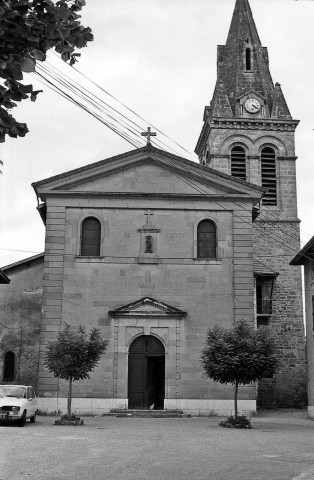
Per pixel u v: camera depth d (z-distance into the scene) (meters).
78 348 26.06
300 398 41.91
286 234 46.06
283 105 49.31
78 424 25.38
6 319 36.47
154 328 31.66
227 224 33.09
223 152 48.06
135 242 32.66
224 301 32.16
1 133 6.80
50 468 14.16
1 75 6.48
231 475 13.69
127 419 28.89
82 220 32.78
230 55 52.12
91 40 6.97
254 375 26.23
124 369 31.19
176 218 33.03
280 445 19.41
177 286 32.25
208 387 31.22
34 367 35.84
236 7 54.03
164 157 33.47
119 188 33.16
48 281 31.94
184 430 23.72
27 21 6.48
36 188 32.81
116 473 13.67
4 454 16.22
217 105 49.34
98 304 31.84
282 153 48.12
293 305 44.03
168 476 13.41
